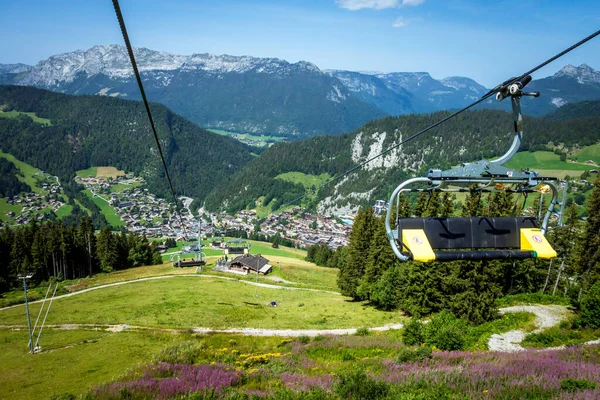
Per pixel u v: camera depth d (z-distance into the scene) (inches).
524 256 415.8
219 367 953.5
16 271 4296.3
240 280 4060.0
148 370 942.4
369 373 812.6
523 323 1503.4
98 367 1438.2
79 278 4744.1
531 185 405.1
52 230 4584.2
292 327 2089.1
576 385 554.3
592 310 1362.0
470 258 413.4
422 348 973.2
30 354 1747.0
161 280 3993.6
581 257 1957.4
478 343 1311.5
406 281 2121.1
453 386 597.6
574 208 2329.0
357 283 2783.0
